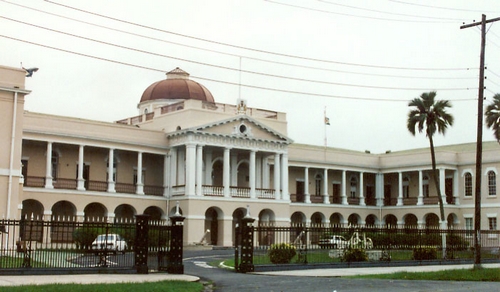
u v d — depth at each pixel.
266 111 64.00
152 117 63.31
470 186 69.00
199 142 57.47
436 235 39.59
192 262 37.53
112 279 23.17
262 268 29.98
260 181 63.25
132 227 26.84
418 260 36.50
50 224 26.06
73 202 53.41
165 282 22.31
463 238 40.84
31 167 53.53
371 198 75.31
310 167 70.50
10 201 38.59
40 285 20.03
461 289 21.72
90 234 31.48
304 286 22.42
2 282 21.30
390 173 75.50
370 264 34.12
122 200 56.16
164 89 68.38
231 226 58.53
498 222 65.81
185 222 56.38
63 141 53.28
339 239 38.62
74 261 28.78
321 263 32.34
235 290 21.23
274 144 62.38
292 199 69.50
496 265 36.00
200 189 57.06
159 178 60.88
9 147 39.06
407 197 74.31
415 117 57.19
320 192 73.38
